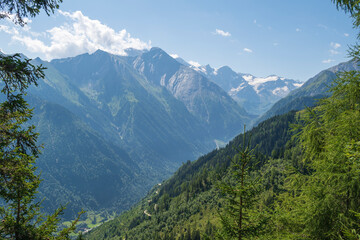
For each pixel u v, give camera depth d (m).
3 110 9.05
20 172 9.02
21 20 9.51
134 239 180.00
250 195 12.67
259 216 13.21
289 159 152.50
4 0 8.90
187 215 172.38
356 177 9.73
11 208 10.27
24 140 9.53
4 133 8.98
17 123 9.52
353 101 11.59
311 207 12.26
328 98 12.79
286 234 12.98
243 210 13.18
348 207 11.26
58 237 10.80
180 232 153.38
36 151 9.99
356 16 9.83
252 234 12.67
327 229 11.45
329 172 11.44
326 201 11.48
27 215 10.63
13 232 9.77
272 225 13.53
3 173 8.55
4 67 8.01
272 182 117.44
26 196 10.34
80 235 28.62
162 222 184.50
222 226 13.34
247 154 13.19
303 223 12.46
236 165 13.36
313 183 12.90
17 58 8.36
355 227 10.59
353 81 10.75
